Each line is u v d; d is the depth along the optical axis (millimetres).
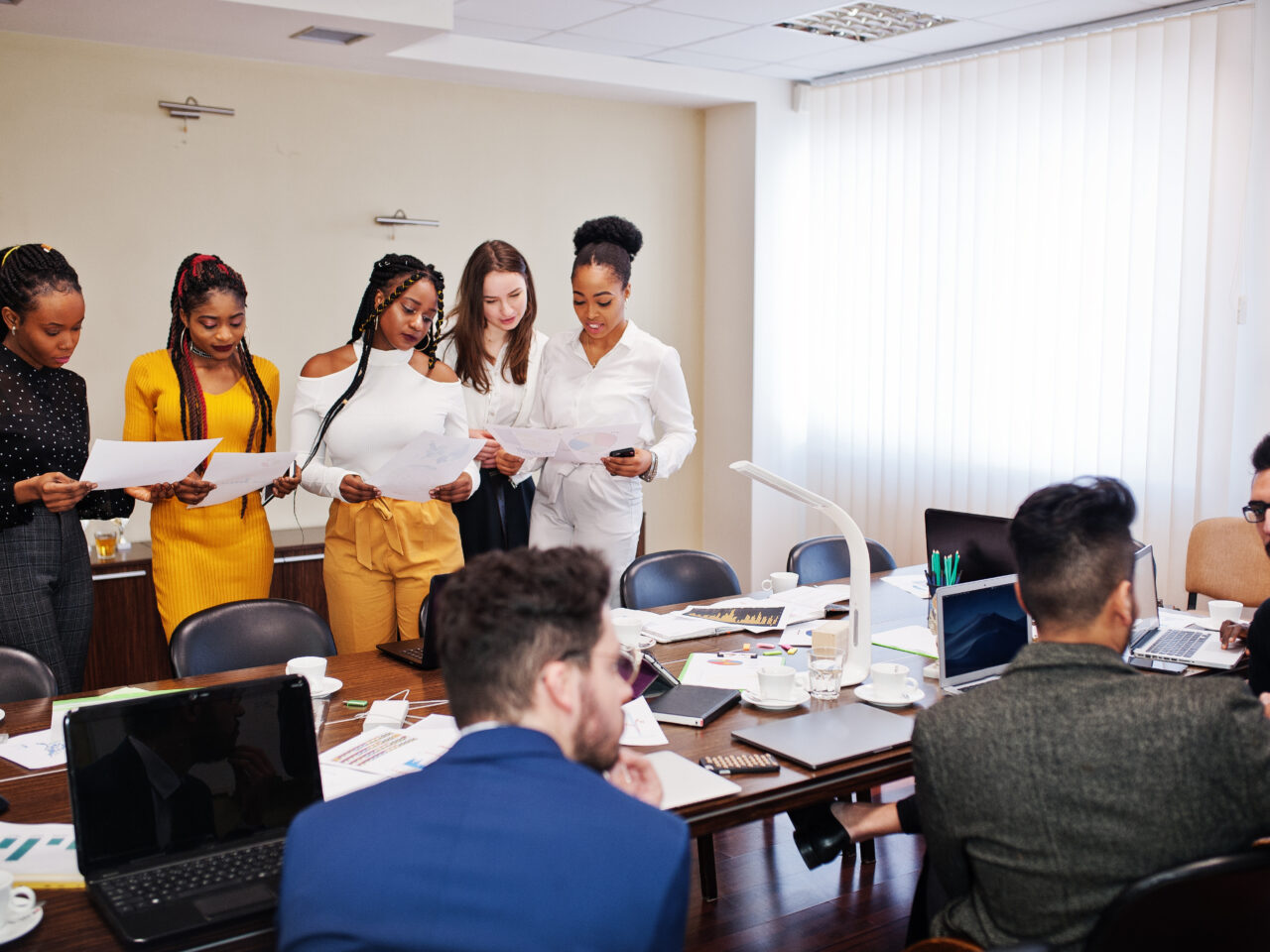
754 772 1964
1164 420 4562
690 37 4984
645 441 4043
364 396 3457
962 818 1482
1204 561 3775
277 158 4875
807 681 2514
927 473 5543
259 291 4902
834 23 4867
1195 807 1368
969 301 5258
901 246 5531
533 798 1095
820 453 6125
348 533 3434
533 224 5617
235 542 3445
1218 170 4309
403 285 3346
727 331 6102
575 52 5227
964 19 4656
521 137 5520
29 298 2969
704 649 2834
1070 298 4867
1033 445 5047
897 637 2920
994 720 1461
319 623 2920
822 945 2738
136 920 1461
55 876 1600
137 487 3295
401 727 2240
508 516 3955
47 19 4059
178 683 2529
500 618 1182
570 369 3936
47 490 2941
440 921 1030
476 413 3900
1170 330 4512
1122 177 4625
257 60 4773
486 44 4992
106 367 4586
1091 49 4672
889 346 5660
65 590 3219
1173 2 4355
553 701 1189
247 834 1675
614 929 1040
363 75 5051
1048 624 1557
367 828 1092
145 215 4598
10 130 4293
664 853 1084
